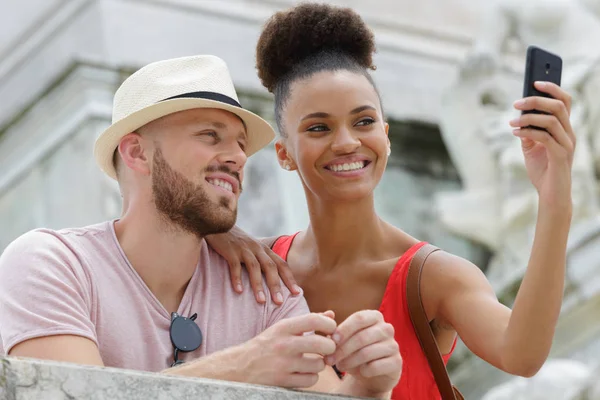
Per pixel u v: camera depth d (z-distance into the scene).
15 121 9.97
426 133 11.34
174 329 4.04
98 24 9.74
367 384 3.72
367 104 4.32
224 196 4.10
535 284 3.79
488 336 4.02
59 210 9.53
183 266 4.14
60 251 3.99
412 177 11.21
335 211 4.39
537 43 10.54
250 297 4.27
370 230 4.45
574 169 9.82
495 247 10.34
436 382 4.23
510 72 10.85
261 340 3.67
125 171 4.20
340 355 3.65
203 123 4.11
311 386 3.69
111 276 4.05
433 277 4.26
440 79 11.73
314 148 4.31
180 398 3.17
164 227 4.08
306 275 4.54
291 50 4.44
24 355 3.78
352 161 4.31
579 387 7.90
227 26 10.42
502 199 10.32
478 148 10.52
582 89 10.18
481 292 4.18
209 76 4.18
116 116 4.21
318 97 4.31
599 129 10.06
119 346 3.96
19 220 9.85
